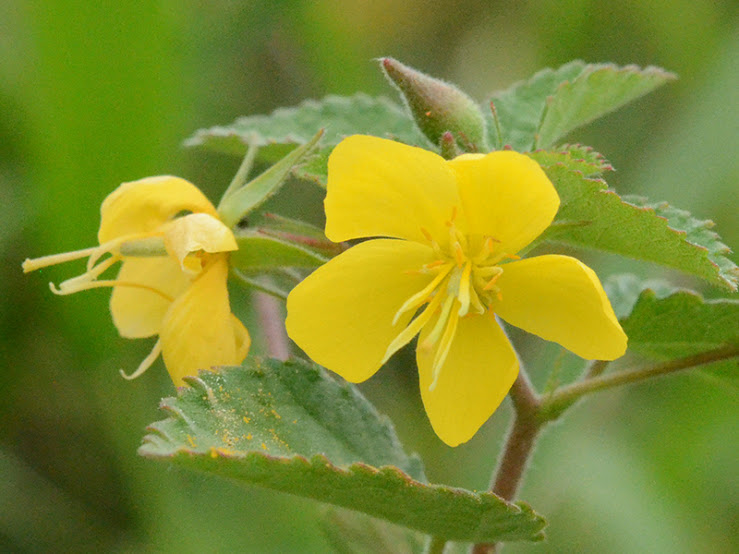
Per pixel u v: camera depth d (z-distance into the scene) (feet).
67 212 1.09
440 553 0.94
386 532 0.98
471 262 0.90
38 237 1.09
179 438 0.90
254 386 0.92
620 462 1.09
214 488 1.09
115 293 0.95
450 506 0.88
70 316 1.09
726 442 1.10
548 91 1.00
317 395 0.93
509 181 0.89
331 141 1.00
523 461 0.95
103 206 0.93
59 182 1.08
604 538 1.08
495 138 0.99
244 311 1.09
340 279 0.90
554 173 0.90
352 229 0.90
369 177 0.89
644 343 0.96
